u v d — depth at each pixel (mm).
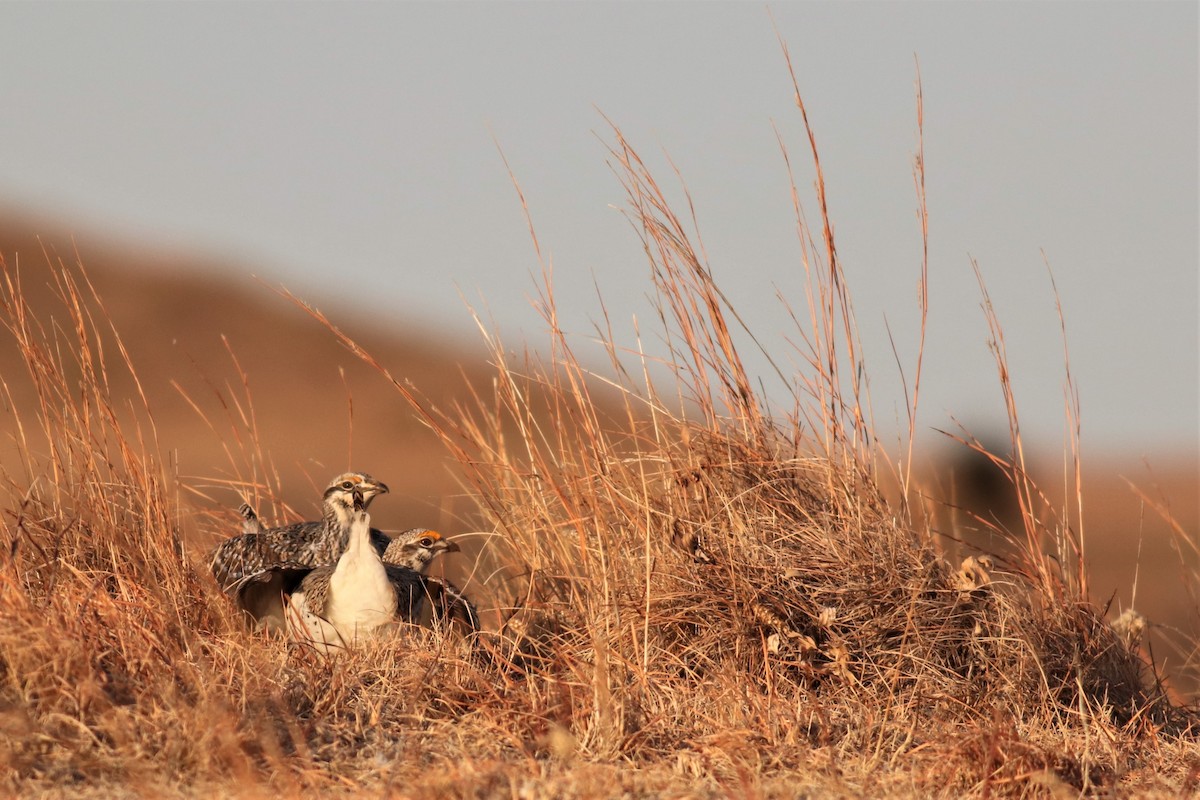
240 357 79688
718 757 9773
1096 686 12109
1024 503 13438
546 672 11094
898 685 11648
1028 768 9609
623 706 10008
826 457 13148
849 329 13359
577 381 13492
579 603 12625
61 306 80188
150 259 90812
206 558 14195
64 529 12422
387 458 55125
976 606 12312
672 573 12508
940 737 10344
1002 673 11766
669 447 13391
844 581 12383
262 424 63438
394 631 12289
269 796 8242
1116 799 9484
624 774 9188
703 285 13531
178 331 81438
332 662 10836
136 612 10930
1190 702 13617
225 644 10727
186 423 56781
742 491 12945
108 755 8641
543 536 13836
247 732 9039
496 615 13969
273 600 13164
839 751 10195
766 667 11367
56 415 13398
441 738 9805
